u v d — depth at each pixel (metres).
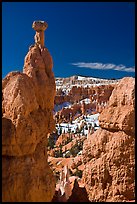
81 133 107.31
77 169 44.50
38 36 20.77
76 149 76.81
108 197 18.98
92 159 20.11
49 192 16.03
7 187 14.10
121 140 18.75
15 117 14.62
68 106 174.50
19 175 14.46
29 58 19.88
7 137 14.32
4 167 14.31
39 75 19.72
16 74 16.67
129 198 18.45
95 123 119.50
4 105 15.38
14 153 14.48
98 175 19.50
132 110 18.58
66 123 137.00
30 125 14.89
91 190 19.91
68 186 21.16
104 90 163.12
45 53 20.58
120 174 18.66
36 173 15.30
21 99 14.90
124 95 19.25
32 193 14.72
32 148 15.15
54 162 57.25
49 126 19.59
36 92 19.08
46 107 19.80
